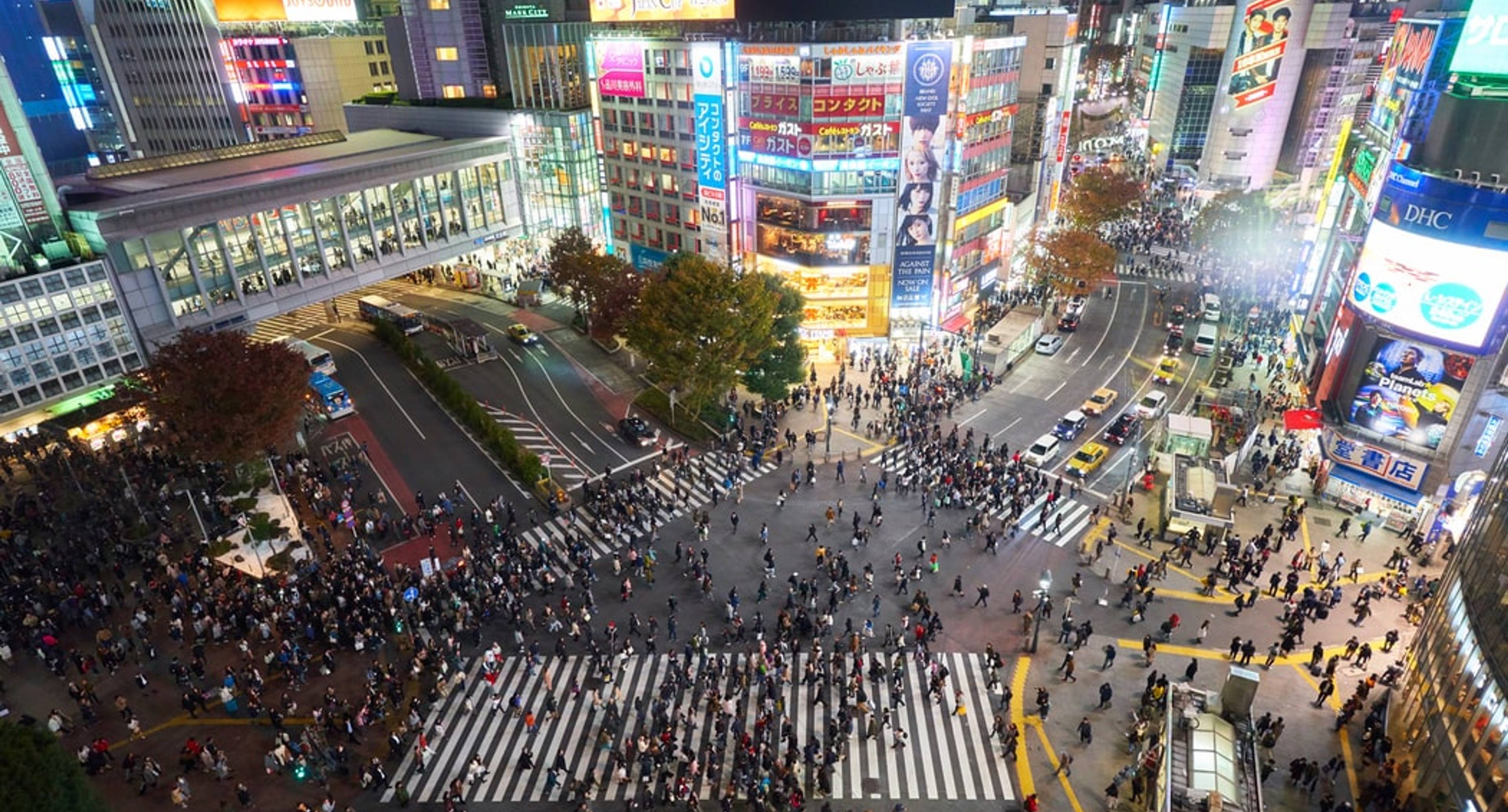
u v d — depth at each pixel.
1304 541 51.25
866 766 36.75
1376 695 39.75
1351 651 40.91
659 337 62.53
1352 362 54.12
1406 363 49.38
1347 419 53.50
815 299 76.69
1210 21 119.81
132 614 45.56
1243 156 123.81
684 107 79.56
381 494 57.59
